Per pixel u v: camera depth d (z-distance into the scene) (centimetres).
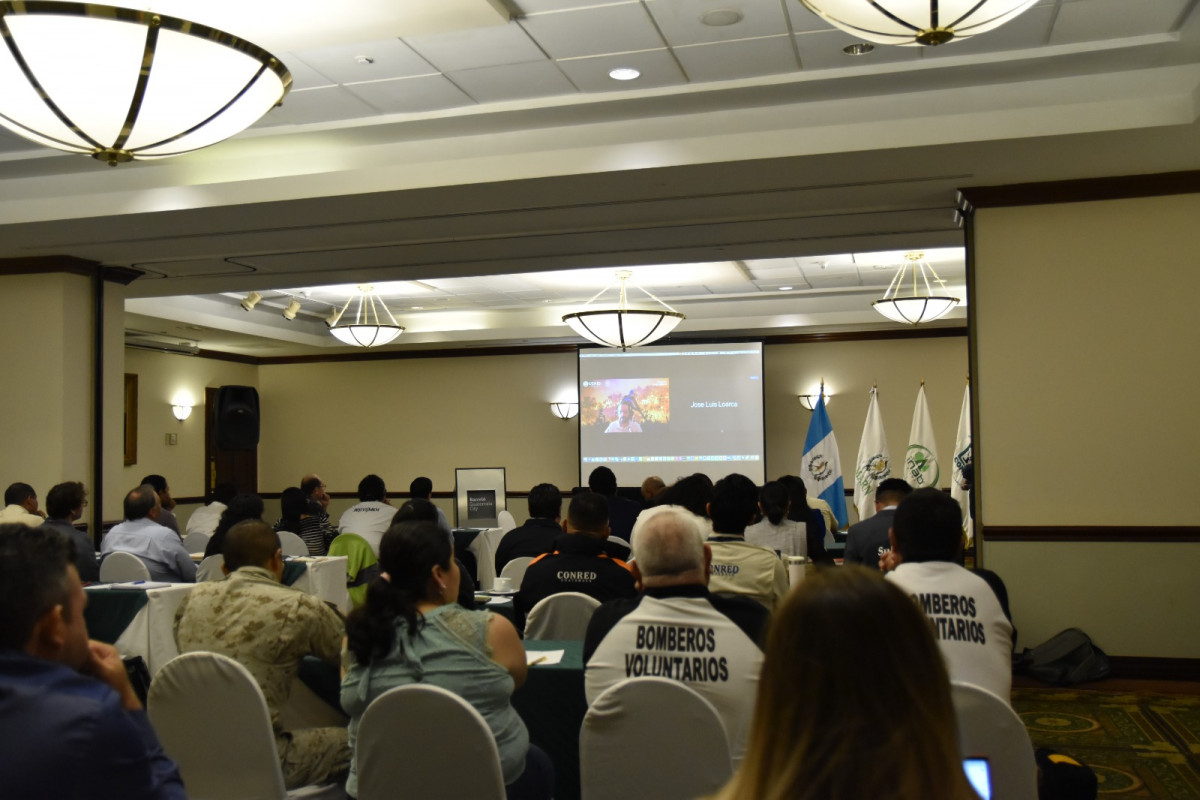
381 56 511
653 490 814
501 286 1196
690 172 609
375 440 1606
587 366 1442
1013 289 623
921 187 641
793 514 607
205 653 272
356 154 645
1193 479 590
